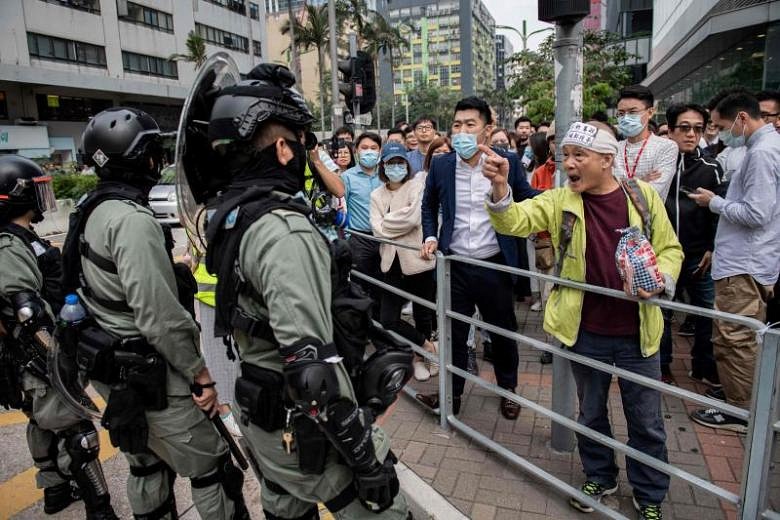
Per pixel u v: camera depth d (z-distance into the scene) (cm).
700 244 404
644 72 3725
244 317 168
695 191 399
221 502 242
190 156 203
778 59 1421
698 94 2467
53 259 280
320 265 162
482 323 317
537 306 600
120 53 3225
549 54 1844
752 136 336
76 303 226
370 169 509
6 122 2839
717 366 352
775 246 331
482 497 288
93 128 224
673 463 314
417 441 344
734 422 343
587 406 274
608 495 287
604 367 254
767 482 200
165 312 209
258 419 173
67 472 288
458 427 345
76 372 244
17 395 268
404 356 186
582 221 257
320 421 156
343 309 175
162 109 3728
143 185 235
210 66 205
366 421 165
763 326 194
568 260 263
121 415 215
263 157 175
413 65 14425
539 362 470
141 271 205
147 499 244
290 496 195
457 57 14138
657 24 2988
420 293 448
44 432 289
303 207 170
